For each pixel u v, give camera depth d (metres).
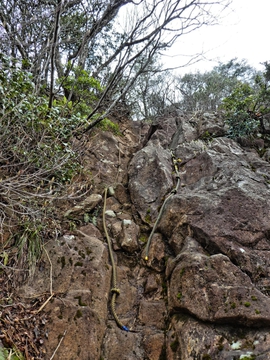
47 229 2.87
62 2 3.67
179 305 2.35
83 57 4.56
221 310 2.18
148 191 3.73
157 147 4.51
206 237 2.77
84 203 3.52
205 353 2.04
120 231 3.25
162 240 3.09
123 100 5.20
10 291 2.33
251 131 4.73
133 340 2.38
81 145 3.68
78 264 2.64
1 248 2.57
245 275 2.41
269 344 1.98
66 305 2.28
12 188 2.41
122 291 2.73
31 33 4.04
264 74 5.55
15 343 1.97
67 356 2.06
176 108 7.31
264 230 2.83
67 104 3.79
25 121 2.84
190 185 3.73
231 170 3.62
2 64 2.73
